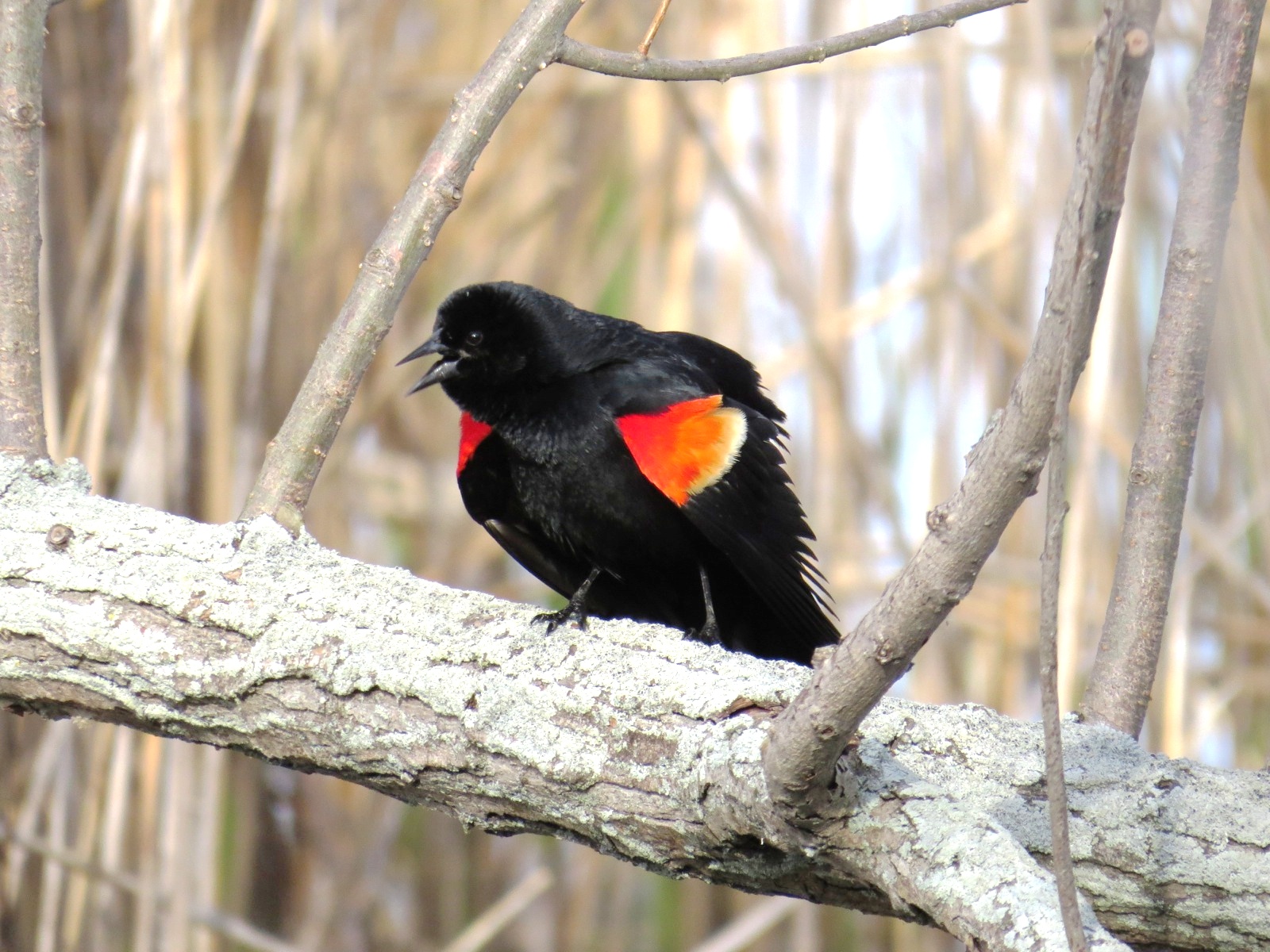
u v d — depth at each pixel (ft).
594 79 24.81
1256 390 24.07
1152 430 23.22
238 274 24.27
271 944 24.04
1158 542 23.21
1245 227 24.03
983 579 24.47
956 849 22.84
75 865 23.90
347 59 24.43
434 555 24.89
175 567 23.17
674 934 24.88
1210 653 24.48
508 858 24.85
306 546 23.21
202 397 24.22
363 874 24.54
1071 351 20.59
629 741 23.03
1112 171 19.88
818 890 23.00
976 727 23.07
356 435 24.54
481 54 25.07
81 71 24.17
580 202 24.94
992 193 24.38
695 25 24.59
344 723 23.11
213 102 24.18
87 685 23.16
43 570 23.17
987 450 21.90
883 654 22.77
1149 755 23.04
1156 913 22.99
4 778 24.06
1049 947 22.75
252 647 23.13
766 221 24.27
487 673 23.09
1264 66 24.43
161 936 24.00
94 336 24.08
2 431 23.26
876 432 24.56
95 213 24.08
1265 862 22.97
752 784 22.91
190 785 23.98
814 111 24.47
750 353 24.53
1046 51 24.23
